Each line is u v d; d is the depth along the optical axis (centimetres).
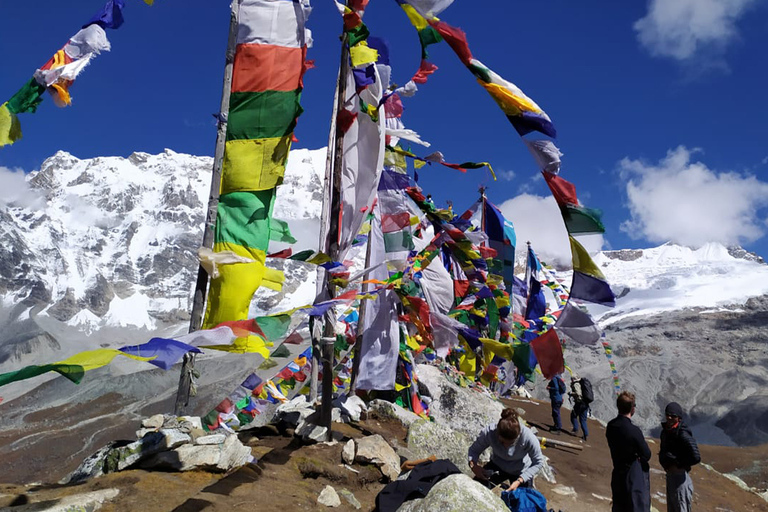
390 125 1001
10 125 578
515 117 592
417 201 1000
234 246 675
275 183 698
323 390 785
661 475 1216
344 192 791
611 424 555
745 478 1809
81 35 606
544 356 567
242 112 718
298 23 731
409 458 812
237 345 519
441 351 912
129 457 574
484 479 532
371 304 1059
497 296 1026
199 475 585
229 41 780
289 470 658
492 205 1477
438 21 614
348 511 593
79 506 461
